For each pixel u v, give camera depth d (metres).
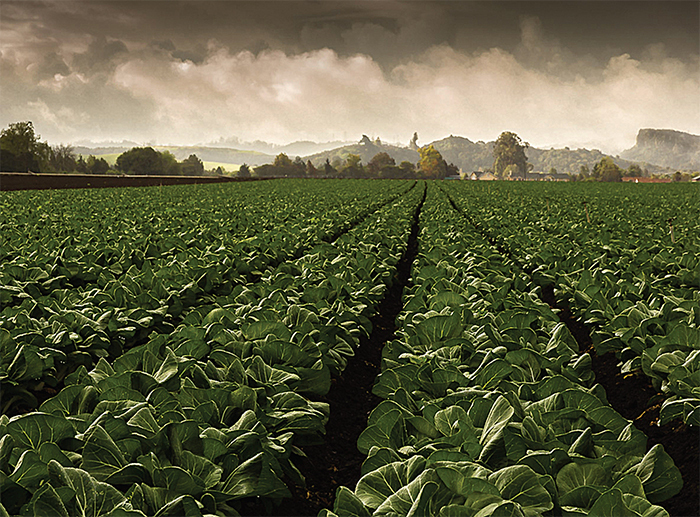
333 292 8.80
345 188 49.59
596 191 47.97
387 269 11.95
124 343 7.78
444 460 3.41
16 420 3.80
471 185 68.69
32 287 9.53
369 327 8.62
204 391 4.60
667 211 24.23
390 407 4.31
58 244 13.02
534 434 3.96
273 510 4.47
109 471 3.66
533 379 5.46
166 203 28.30
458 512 2.86
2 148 109.56
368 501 3.26
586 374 5.79
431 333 6.45
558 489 3.37
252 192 41.16
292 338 6.27
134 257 12.13
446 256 11.59
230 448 4.01
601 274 9.91
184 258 11.74
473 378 5.09
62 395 4.51
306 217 21.47
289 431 4.91
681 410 5.61
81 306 7.97
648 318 7.33
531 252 13.09
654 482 3.56
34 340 6.70
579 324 10.00
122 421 3.94
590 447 3.87
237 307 7.87
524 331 6.42
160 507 3.32
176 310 8.80
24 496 3.43
